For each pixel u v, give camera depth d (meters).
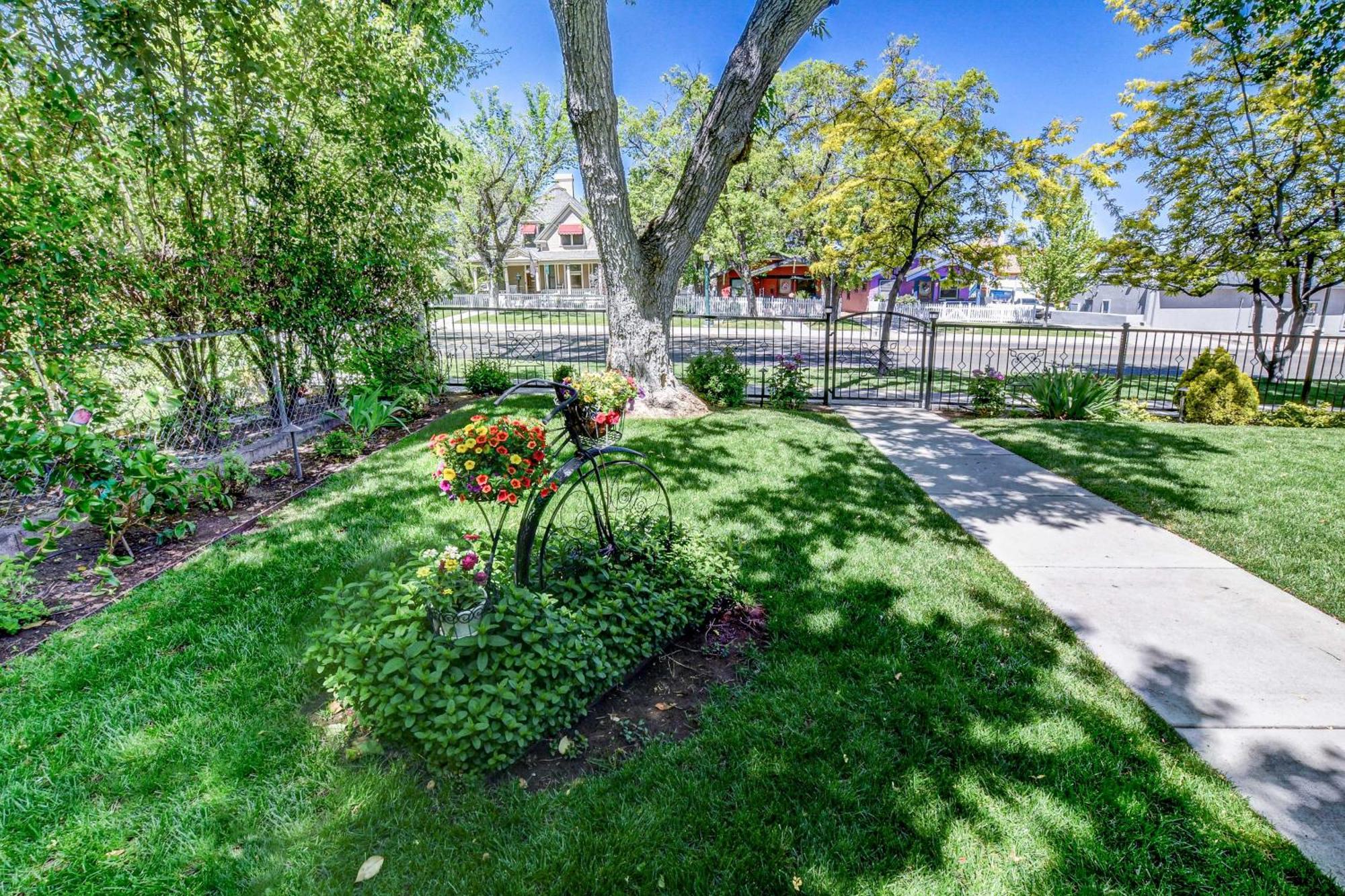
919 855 1.76
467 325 23.45
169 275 5.09
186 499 3.93
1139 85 10.89
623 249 6.96
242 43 5.07
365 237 6.84
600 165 6.57
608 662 2.43
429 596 2.23
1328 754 2.14
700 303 29.70
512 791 1.97
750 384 10.45
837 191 11.38
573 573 2.89
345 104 6.28
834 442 6.35
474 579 2.32
